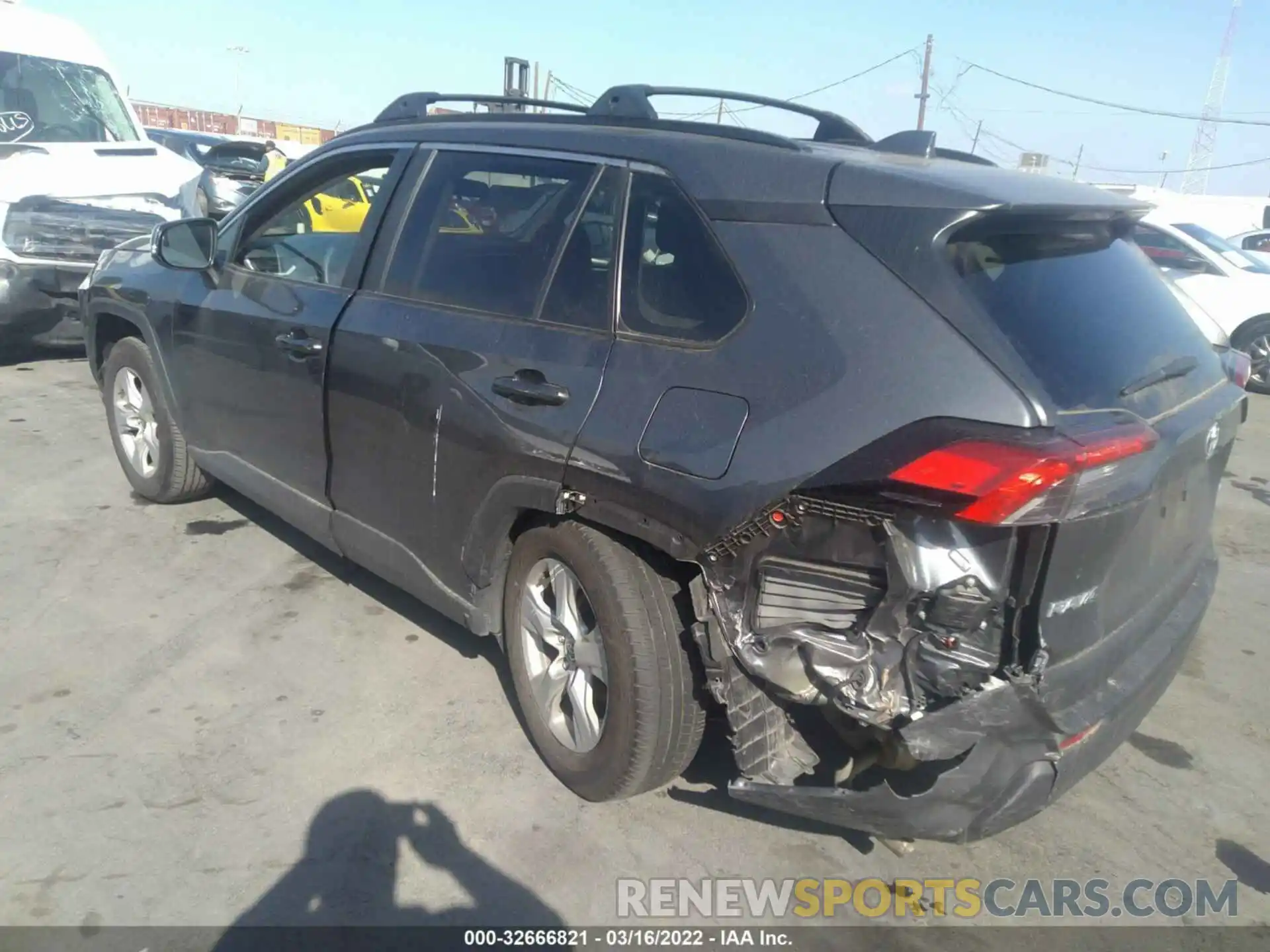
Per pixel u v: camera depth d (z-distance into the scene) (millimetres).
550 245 3139
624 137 3072
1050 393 2246
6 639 3908
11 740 3285
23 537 4840
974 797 2336
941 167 2738
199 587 4414
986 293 2363
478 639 4078
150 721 3426
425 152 3660
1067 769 2381
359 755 3295
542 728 3223
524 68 8734
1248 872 2969
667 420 2627
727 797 3160
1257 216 26719
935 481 2148
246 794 3078
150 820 2939
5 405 7020
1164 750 3582
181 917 2596
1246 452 8047
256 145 11383
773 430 2420
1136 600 2650
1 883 2676
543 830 2992
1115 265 2836
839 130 3584
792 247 2555
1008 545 2184
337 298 3771
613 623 2826
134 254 5219
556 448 2859
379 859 2836
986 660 2258
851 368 2354
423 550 3500
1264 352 10898
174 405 4812
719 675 2605
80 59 9023
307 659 3869
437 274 3453
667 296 2781
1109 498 2254
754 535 2439
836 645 2342
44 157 8109
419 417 3338
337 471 3812
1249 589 5062
